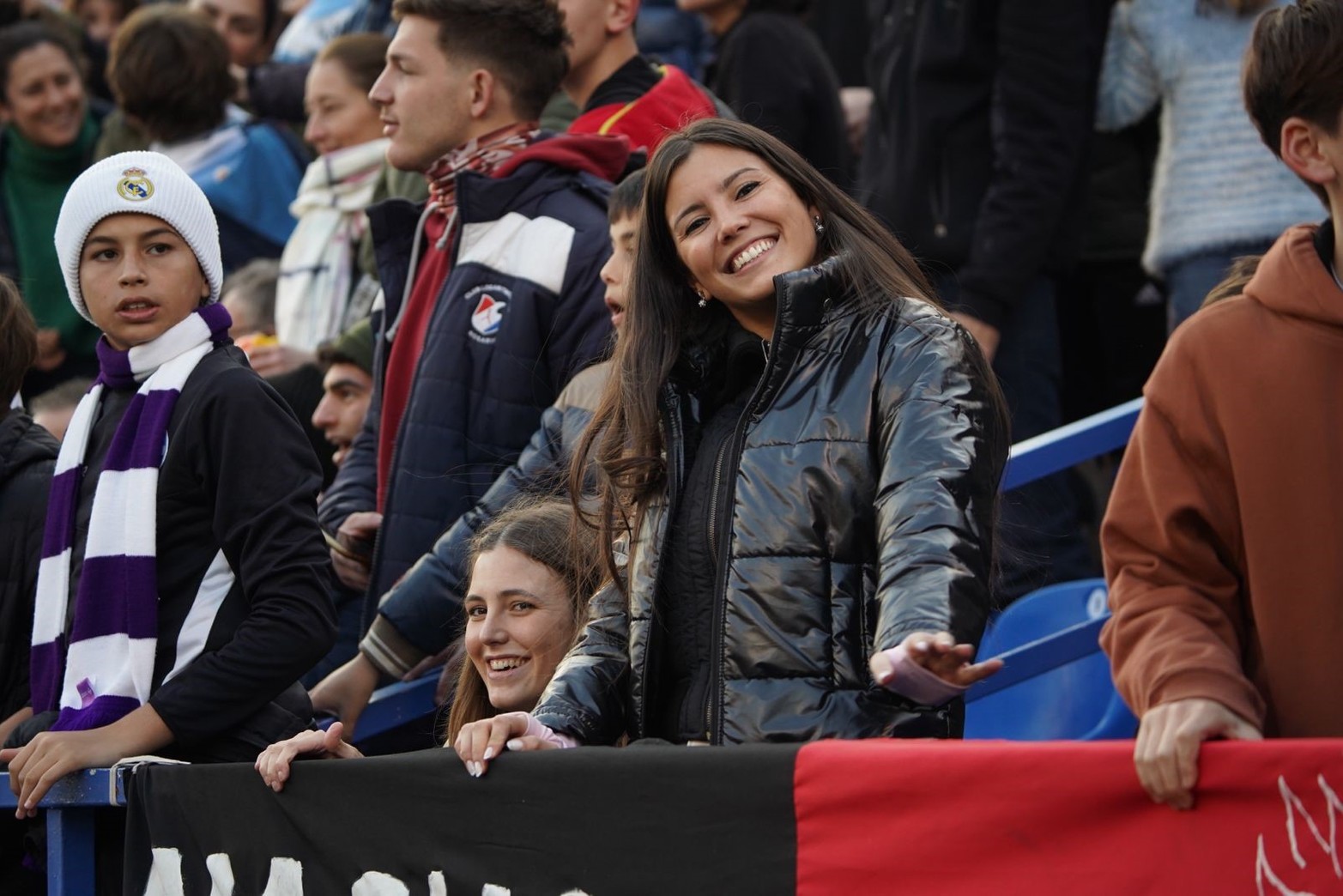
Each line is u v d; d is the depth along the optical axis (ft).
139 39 76.54
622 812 28.96
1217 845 23.15
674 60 79.87
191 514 40.09
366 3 82.33
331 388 59.57
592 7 57.00
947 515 28.17
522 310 48.73
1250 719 25.29
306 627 38.81
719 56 67.36
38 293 80.43
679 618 32.30
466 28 52.16
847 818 26.23
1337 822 22.35
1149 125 62.59
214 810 36.11
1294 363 29.01
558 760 29.99
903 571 27.68
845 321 31.76
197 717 38.17
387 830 32.63
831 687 29.94
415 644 45.50
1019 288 58.59
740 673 30.42
